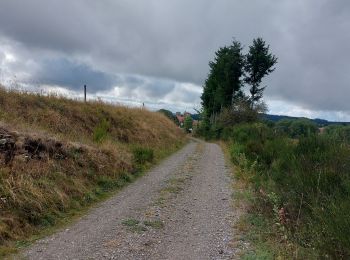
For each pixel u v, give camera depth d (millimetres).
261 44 46562
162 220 8523
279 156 13555
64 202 9031
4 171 8453
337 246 5344
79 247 6664
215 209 9656
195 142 40312
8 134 10109
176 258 6270
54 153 10883
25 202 7918
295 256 5789
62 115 18234
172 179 13914
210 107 61094
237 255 6414
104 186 11664
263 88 48125
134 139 22906
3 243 6609
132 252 6480
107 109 24172
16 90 17391
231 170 16766
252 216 8547
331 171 7984
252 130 27688
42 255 6227
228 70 49656
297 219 6742
